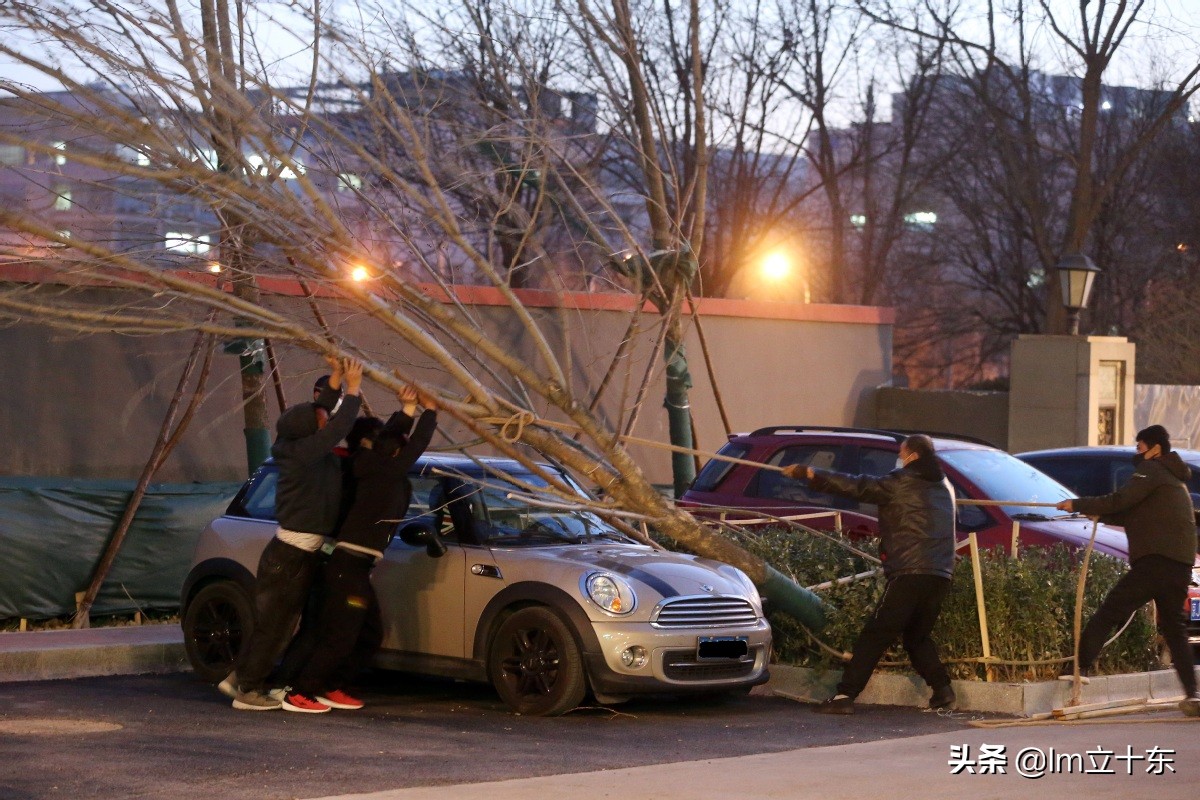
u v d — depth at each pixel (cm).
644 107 1345
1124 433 2595
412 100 1180
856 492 1137
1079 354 2484
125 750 945
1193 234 3953
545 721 1095
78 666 1301
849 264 4378
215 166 955
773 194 3831
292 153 974
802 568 1316
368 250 1024
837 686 1184
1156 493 1163
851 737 1051
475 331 1033
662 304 1414
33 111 841
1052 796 815
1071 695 1192
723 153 3412
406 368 1698
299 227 958
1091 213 3247
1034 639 1199
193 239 975
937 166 3847
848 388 2662
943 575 1136
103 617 1520
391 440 1083
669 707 1180
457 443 1173
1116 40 3120
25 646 1302
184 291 934
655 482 2264
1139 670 1285
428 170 999
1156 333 3791
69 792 816
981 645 1201
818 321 2597
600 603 1088
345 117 1172
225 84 881
